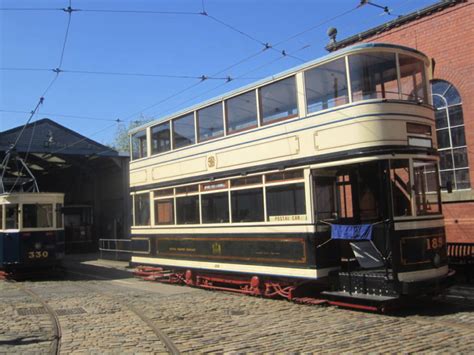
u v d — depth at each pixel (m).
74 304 11.34
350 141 9.52
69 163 33.34
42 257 17.72
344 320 8.59
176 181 14.33
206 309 10.27
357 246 10.02
